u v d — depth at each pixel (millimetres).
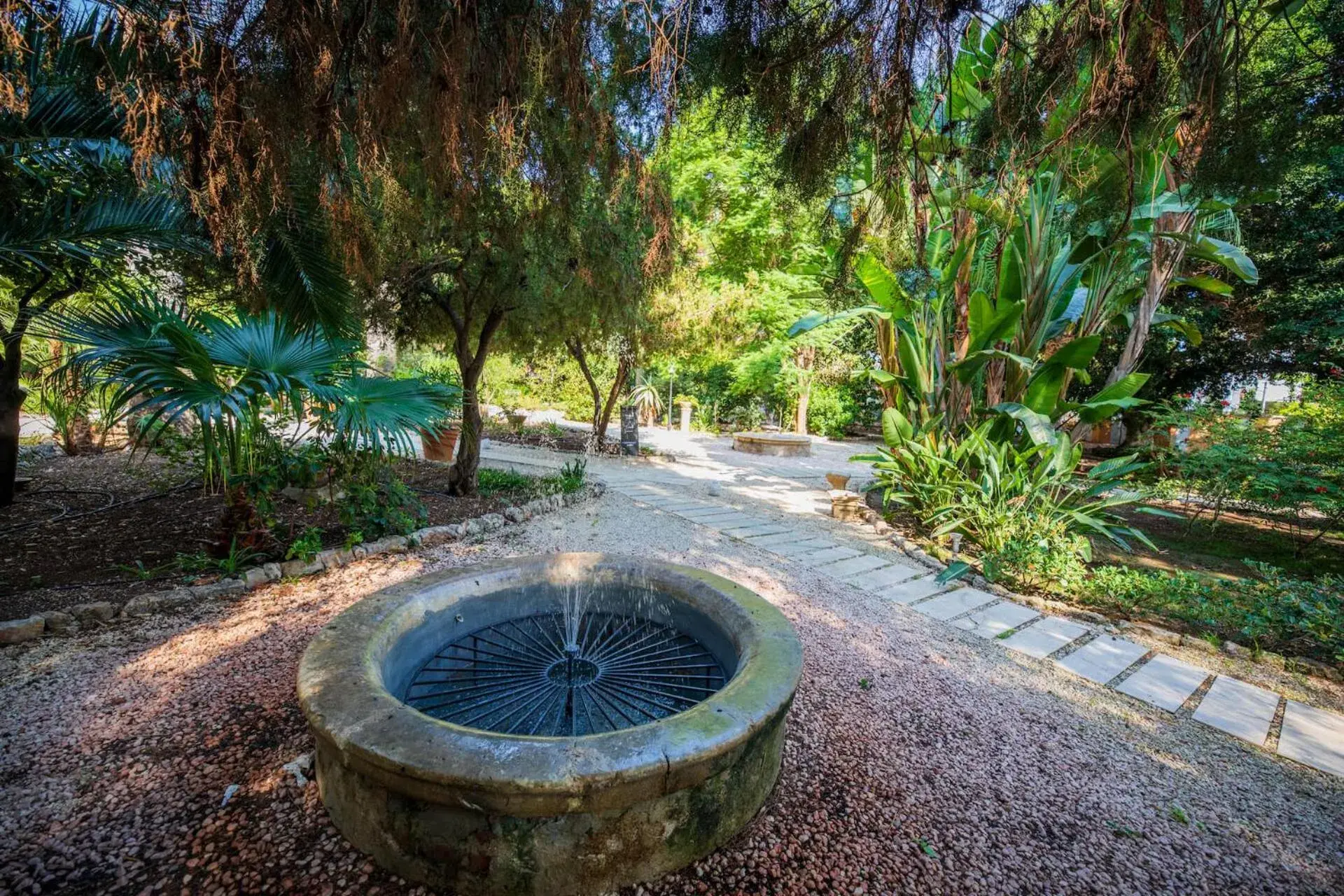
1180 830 1974
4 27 1252
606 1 1716
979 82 1816
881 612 3742
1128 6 1312
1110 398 5492
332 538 4172
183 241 3336
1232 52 1446
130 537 3953
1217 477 6129
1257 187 2174
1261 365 10219
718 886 1576
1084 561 4871
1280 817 2090
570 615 2879
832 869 1662
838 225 2354
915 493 6035
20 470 6012
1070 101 1567
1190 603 3781
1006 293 5824
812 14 1590
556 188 2473
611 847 1473
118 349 2631
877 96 1605
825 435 15945
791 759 2119
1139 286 5691
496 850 1424
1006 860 1765
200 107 1482
